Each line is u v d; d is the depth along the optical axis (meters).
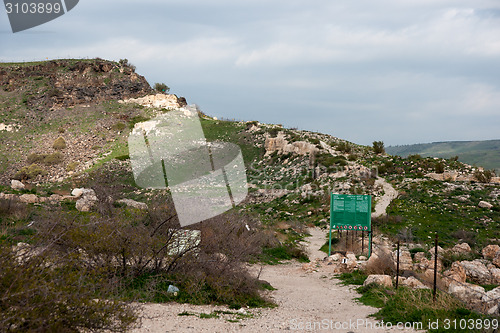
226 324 7.12
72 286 4.86
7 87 87.88
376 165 46.12
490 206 30.53
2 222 14.72
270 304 9.48
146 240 8.66
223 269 9.31
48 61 99.88
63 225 6.95
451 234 23.59
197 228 9.16
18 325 4.32
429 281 10.71
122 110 79.69
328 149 54.28
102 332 5.04
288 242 21.31
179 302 8.49
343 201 19.28
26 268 4.57
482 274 11.95
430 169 44.97
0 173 57.59
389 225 26.06
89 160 59.81
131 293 8.01
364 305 9.41
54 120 76.38
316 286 12.48
